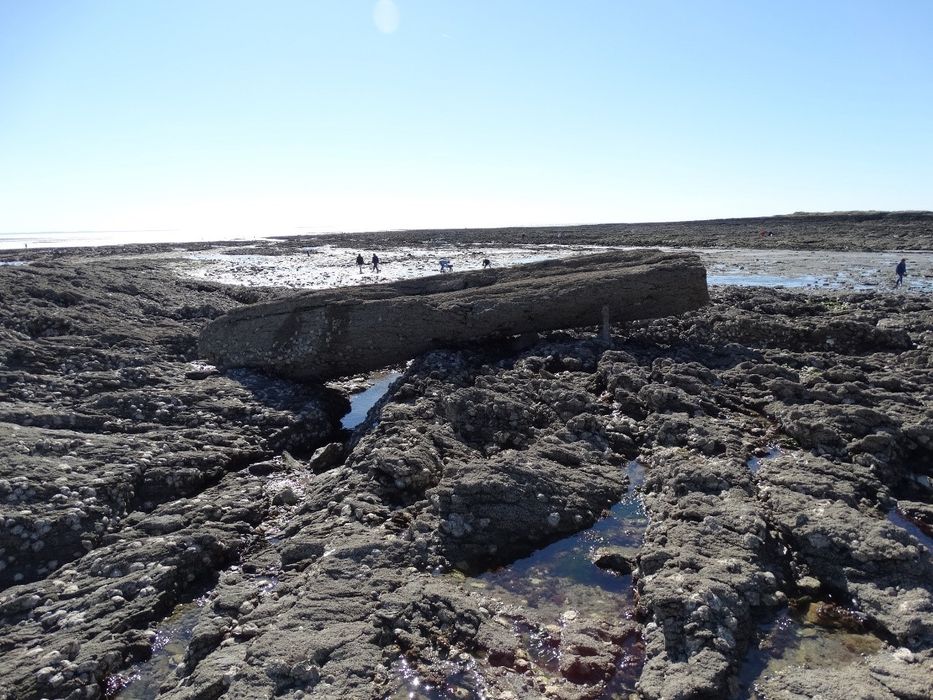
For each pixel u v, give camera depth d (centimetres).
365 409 1575
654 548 743
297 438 1300
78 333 1769
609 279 1658
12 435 1027
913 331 1830
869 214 8150
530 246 7675
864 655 608
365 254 6975
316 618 647
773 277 3662
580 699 563
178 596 774
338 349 1583
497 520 829
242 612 693
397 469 917
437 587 696
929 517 827
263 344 1627
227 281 4053
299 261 6019
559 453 1017
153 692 622
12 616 714
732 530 770
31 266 2556
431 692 566
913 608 632
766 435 1106
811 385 1311
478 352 1583
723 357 1542
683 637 608
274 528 918
